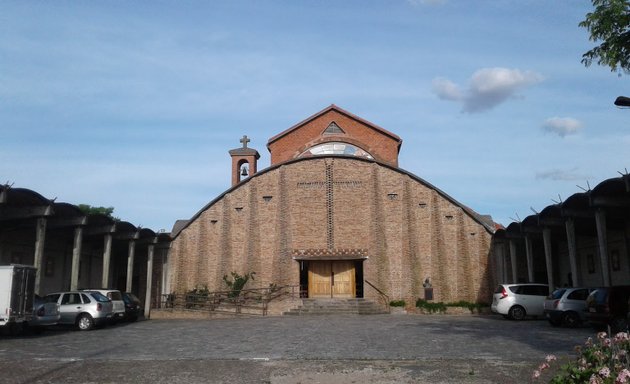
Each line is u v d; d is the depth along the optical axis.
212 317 31.20
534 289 26.25
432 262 34.97
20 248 27.36
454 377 10.62
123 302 25.80
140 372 11.54
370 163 36.69
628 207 21.53
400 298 34.59
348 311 31.91
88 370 11.80
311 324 23.67
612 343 7.19
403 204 35.88
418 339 17.11
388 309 33.66
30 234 28.08
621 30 12.12
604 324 18.42
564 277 33.38
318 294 35.91
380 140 45.12
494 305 26.70
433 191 36.03
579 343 15.29
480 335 18.02
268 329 21.44
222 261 36.19
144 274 37.50
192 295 33.75
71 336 19.66
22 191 20.41
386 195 36.31
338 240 35.78
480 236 35.31
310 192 36.62
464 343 15.85
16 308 18.75
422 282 34.97
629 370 6.25
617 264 27.39
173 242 37.00
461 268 34.94
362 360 12.82
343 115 45.53
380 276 34.66
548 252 27.08
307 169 36.97
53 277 30.30
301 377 10.82
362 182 36.56
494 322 24.33
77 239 25.72
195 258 36.91
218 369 11.84
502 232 34.19
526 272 34.25
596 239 29.62
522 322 24.30
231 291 34.22
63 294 23.23
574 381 7.01
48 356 14.01
